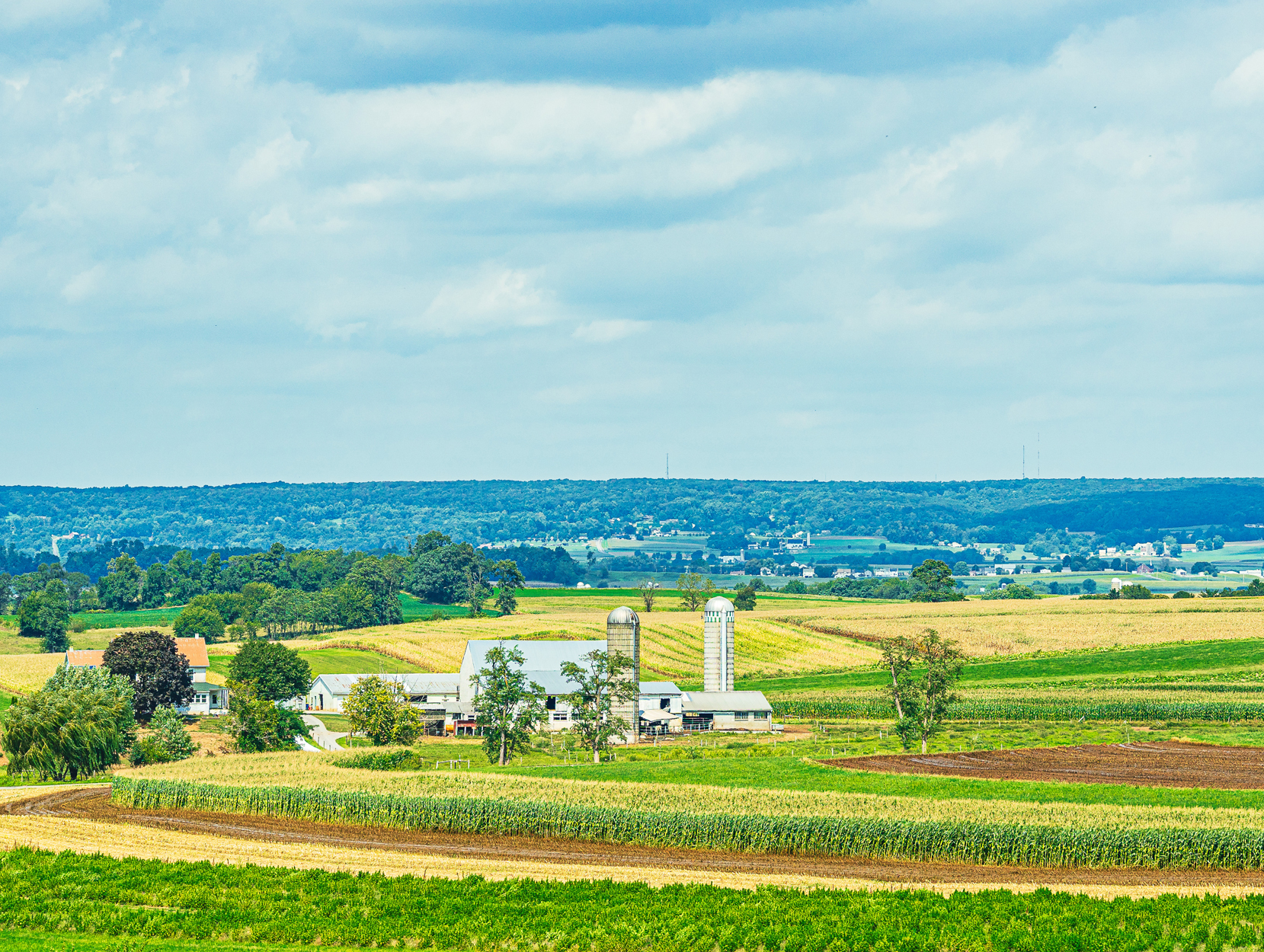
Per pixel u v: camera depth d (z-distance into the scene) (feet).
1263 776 398.21
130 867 262.47
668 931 219.61
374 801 314.35
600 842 295.48
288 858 275.80
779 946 215.72
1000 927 224.94
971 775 401.70
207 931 220.02
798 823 285.43
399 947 215.72
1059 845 276.00
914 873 267.59
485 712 465.88
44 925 225.35
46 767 402.11
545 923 223.92
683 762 431.43
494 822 303.48
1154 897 247.29
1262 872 269.44
